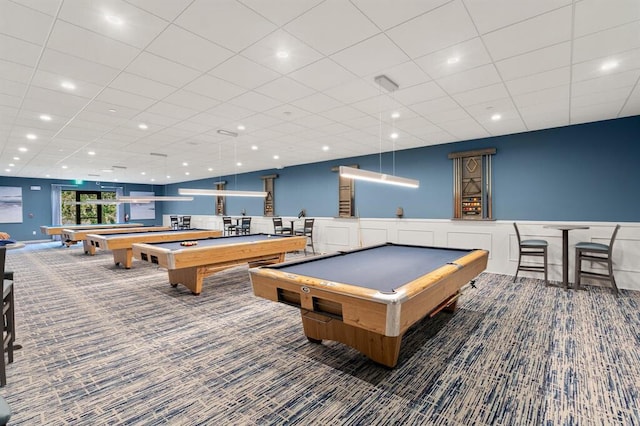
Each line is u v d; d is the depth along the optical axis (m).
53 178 12.43
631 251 4.55
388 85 3.36
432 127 5.13
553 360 2.45
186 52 2.67
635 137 4.53
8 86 3.32
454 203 6.21
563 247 4.61
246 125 4.98
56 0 1.96
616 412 1.83
